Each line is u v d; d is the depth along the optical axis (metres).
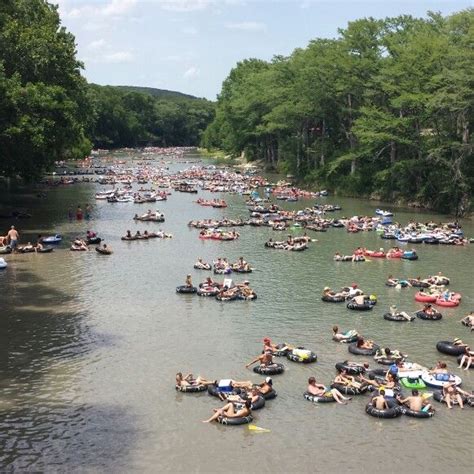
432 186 114.88
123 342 46.34
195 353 44.44
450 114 108.81
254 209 111.56
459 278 66.44
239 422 34.28
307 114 148.50
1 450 31.66
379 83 124.56
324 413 35.81
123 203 122.88
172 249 79.69
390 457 31.36
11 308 53.88
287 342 46.69
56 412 35.62
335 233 93.00
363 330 49.62
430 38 118.50
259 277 66.00
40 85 93.75
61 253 75.94
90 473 29.77
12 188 142.75
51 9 122.69
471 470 30.28
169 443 32.47
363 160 139.88
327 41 150.12
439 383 39.12
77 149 182.12
